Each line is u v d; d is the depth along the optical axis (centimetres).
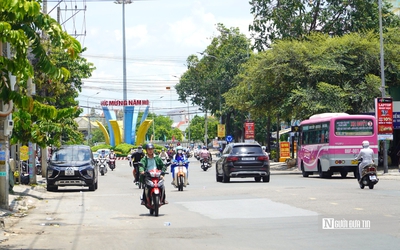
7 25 1123
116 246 1120
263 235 1209
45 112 1500
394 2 5738
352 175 3972
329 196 2000
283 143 6350
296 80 4559
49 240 1222
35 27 1218
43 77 3347
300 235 1195
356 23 4991
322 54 4516
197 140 15450
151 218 1573
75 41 1245
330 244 1077
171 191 2531
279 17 5084
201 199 2077
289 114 4738
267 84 4747
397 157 4625
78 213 1756
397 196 1983
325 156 3425
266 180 3105
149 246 1108
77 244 1160
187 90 8169
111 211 1788
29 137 2406
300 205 1750
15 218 1644
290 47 4550
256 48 5244
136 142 10294
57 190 2834
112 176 4447
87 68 4450
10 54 1780
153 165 1681
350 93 4297
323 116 3612
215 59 8019
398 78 4369
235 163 3016
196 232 1282
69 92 4297
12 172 2409
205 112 8388
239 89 5144
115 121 10331
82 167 2703
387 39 4575
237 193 2264
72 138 4081
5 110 1741
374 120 3388
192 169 5519
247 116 7512
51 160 2786
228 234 1240
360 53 4431
